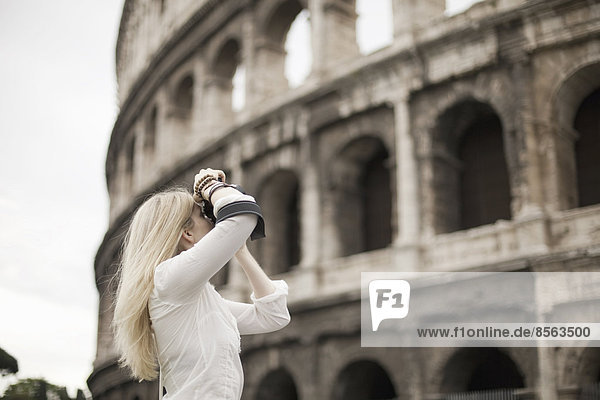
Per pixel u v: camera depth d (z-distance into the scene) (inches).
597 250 1160.2
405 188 1453.0
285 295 250.5
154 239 217.0
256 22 1935.3
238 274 1765.5
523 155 1296.8
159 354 209.5
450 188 1478.8
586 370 1168.8
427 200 1434.5
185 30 2207.2
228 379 205.0
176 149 2297.0
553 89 1306.6
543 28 1315.2
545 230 1243.8
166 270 205.8
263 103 1804.9
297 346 1563.7
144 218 222.8
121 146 2847.0
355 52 1736.0
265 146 1758.1
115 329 220.2
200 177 227.8
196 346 204.2
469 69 1395.2
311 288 1561.3
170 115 2320.4
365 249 1665.8
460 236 1355.8
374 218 1672.0
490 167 1488.7
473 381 1443.2
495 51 1362.0
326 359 1509.6
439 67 1441.9
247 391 1646.2
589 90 1355.8
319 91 1630.2
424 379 1344.7
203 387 201.0
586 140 1364.4
